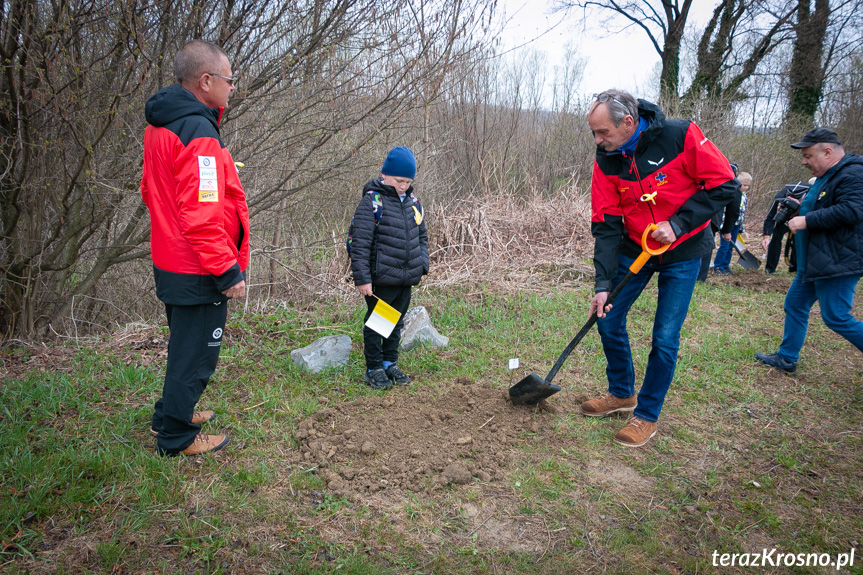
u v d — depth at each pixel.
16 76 4.07
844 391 4.01
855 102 17.75
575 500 2.69
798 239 4.07
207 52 2.52
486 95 10.48
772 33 16.83
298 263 6.36
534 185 10.39
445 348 4.67
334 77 5.02
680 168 2.84
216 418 3.25
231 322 4.86
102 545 2.21
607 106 2.75
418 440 3.10
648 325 5.37
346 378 3.96
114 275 6.18
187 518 2.41
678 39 17.50
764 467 3.02
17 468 2.60
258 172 5.54
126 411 3.26
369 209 3.64
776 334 5.26
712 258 9.16
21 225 4.87
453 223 7.67
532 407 3.49
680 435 3.31
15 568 2.10
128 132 4.61
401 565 2.25
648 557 2.35
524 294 6.24
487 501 2.66
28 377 3.60
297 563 2.21
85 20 3.90
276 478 2.74
